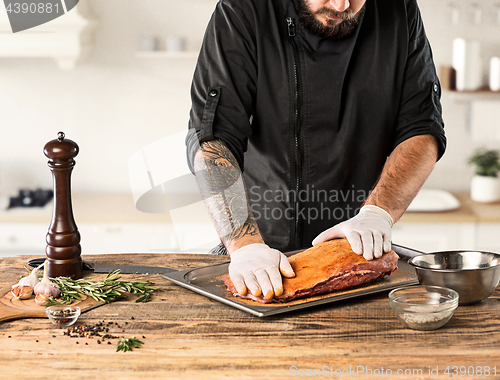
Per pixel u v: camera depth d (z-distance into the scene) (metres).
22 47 3.19
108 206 3.05
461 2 3.34
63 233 1.35
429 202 3.25
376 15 1.72
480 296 1.14
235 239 1.38
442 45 3.40
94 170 3.51
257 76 1.68
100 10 3.40
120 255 1.62
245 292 1.17
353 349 0.96
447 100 3.40
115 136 3.50
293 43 1.66
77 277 1.38
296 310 1.15
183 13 3.42
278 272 1.20
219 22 1.64
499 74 3.23
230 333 1.04
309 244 1.79
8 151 3.56
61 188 1.35
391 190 1.61
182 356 0.95
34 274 1.25
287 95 1.67
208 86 1.62
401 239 3.03
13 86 3.49
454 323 1.06
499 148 3.43
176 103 3.50
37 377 0.88
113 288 1.26
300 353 0.95
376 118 1.72
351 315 1.11
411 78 1.76
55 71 3.46
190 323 1.09
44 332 1.06
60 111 3.51
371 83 1.70
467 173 3.48
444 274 1.13
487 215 2.97
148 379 0.87
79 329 1.06
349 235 1.35
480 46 3.38
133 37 3.44
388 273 1.31
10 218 3.10
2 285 1.36
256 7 1.65
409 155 1.68
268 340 1.00
